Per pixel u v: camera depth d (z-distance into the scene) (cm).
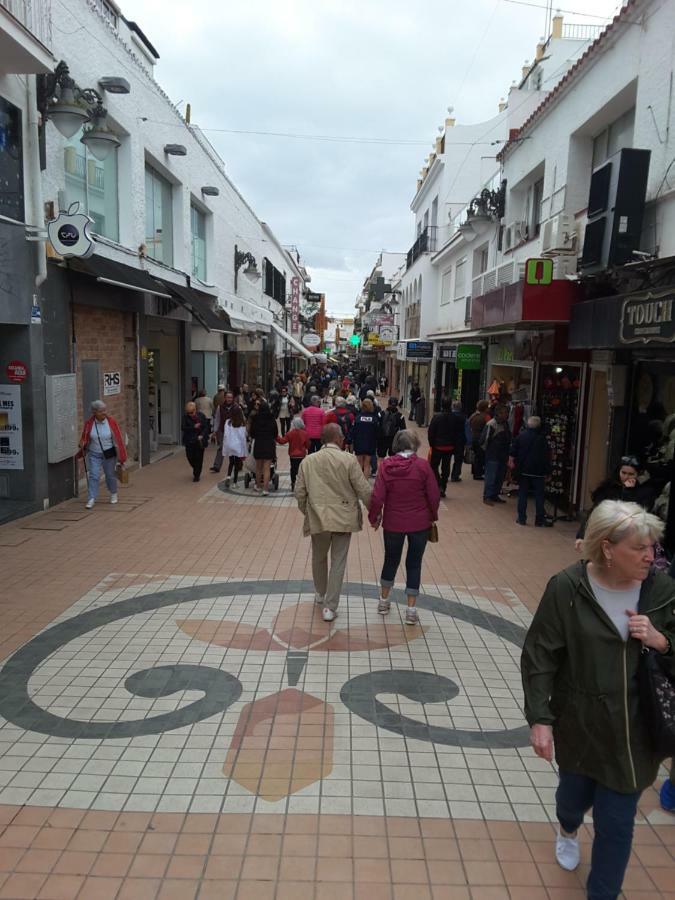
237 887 302
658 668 262
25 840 327
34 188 933
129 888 300
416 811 357
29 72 853
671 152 739
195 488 1253
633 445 866
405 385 3922
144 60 1488
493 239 1680
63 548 827
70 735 418
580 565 282
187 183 1717
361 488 596
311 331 6475
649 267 739
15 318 905
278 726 434
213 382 2169
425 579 753
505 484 1380
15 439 973
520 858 326
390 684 495
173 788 369
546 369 1267
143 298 1405
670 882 315
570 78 1059
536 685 280
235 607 638
